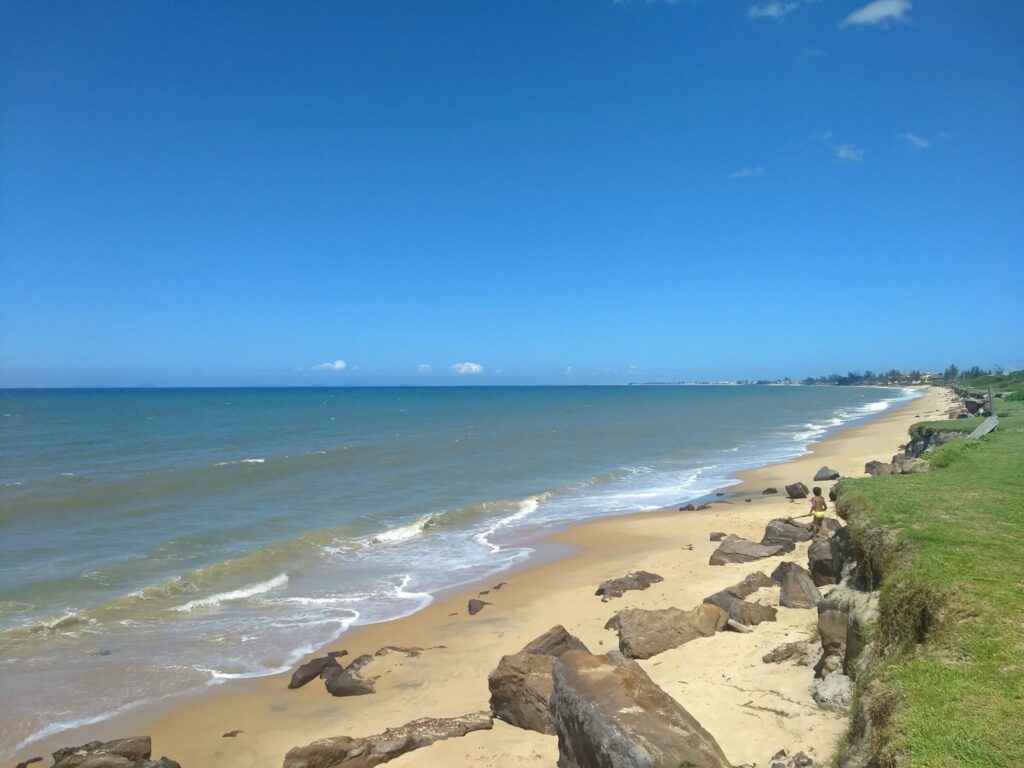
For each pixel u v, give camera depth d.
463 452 45.72
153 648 13.33
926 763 4.32
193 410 107.12
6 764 9.45
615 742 5.31
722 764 5.12
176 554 19.69
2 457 41.78
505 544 21.53
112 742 9.28
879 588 8.00
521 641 13.06
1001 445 17.23
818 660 8.69
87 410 104.88
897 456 29.19
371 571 18.58
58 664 12.53
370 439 55.28
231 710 10.92
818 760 6.42
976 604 6.34
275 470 36.44
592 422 77.19
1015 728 4.52
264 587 17.00
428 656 12.65
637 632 11.08
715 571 16.23
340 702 11.11
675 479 33.69
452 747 8.57
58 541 20.98
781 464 37.09
